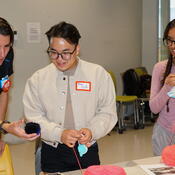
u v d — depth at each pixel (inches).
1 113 77.1
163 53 267.6
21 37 187.5
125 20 245.1
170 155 65.2
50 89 70.2
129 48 251.0
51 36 62.9
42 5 194.2
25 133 60.5
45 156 73.0
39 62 196.4
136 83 219.3
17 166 150.6
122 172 56.2
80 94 70.4
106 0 229.8
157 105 81.6
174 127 80.2
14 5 183.5
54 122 70.7
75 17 211.5
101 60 231.5
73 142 65.0
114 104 73.4
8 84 74.7
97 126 69.4
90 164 72.2
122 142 187.9
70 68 70.4
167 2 265.0
